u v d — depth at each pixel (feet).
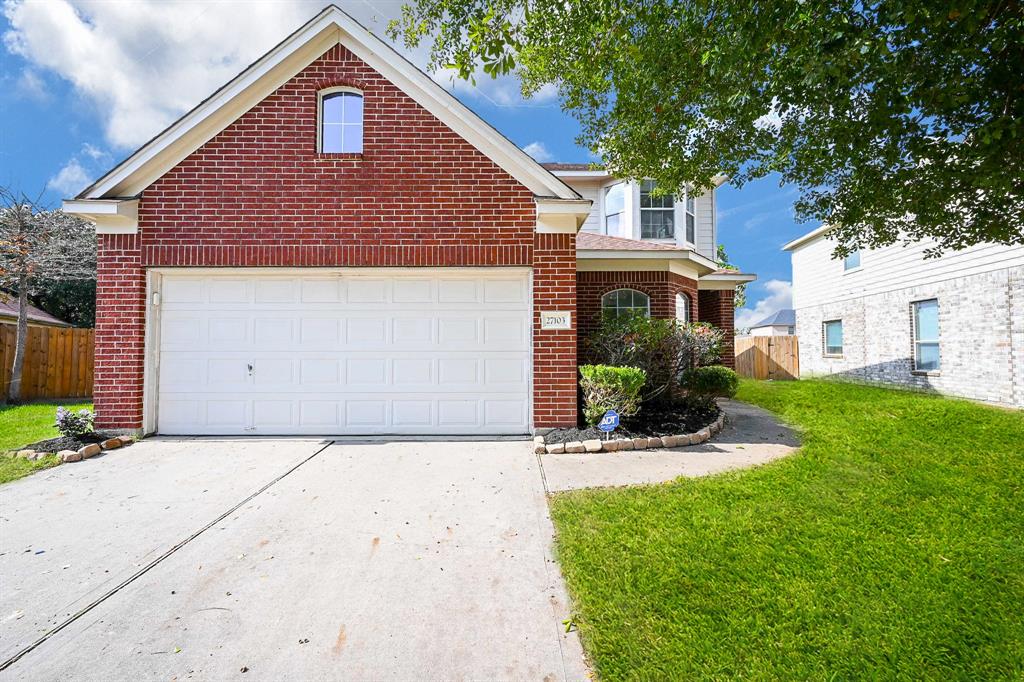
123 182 22.21
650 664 7.64
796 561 10.62
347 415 23.25
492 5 13.47
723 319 44.14
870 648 7.95
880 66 11.96
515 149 22.72
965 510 13.30
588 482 16.19
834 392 35.91
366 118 22.97
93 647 8.23
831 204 20.86
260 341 23.20
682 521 12.74
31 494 15.37
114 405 22.02
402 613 9.13
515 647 8.17
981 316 32.27
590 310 34.63
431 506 14.30
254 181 22.70
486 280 23.49
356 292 23.39
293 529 12.78
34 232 37.78
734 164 20.93
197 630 8.68
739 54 12.92
